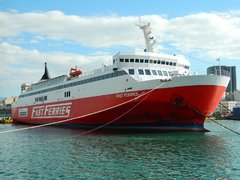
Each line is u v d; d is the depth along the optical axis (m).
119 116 44.38
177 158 25.62
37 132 53.53
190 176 20.14
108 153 28.17
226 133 45.62
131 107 41.94
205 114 39.84
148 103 40.09
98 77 48.69
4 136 48.00
